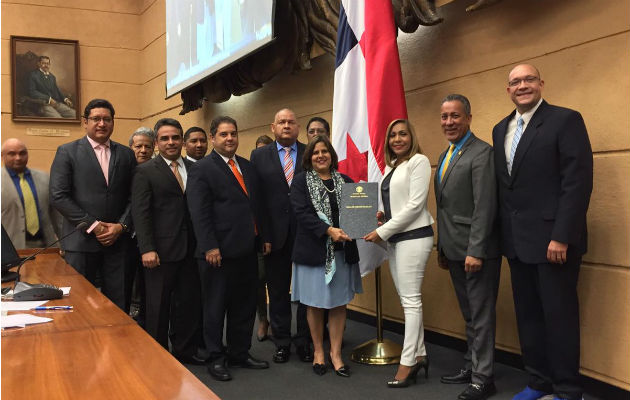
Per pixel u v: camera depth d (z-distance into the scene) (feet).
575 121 8.50
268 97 20.11
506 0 11.50
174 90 24.26
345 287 11.00
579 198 8.26
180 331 12.16
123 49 30.86
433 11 11.80
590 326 9.87
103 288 11.65
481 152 9.68
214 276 11.25
